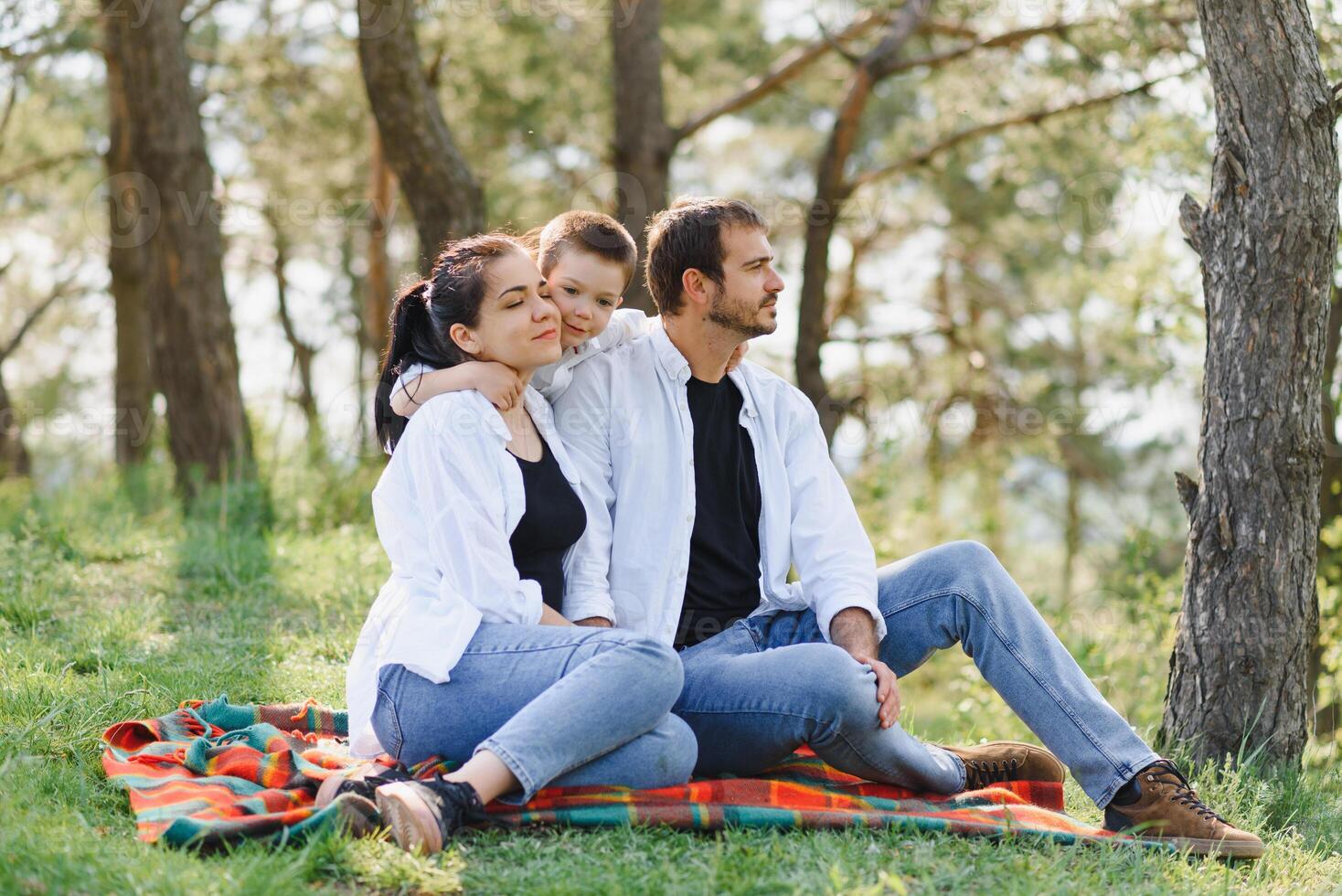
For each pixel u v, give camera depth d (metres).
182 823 2.39
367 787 2.52
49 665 3.71
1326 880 2.73
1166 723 3.69
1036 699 2.87
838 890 2.28
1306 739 3.61
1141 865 2.58
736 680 2.78
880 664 2.80
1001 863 2.52
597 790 2.61
